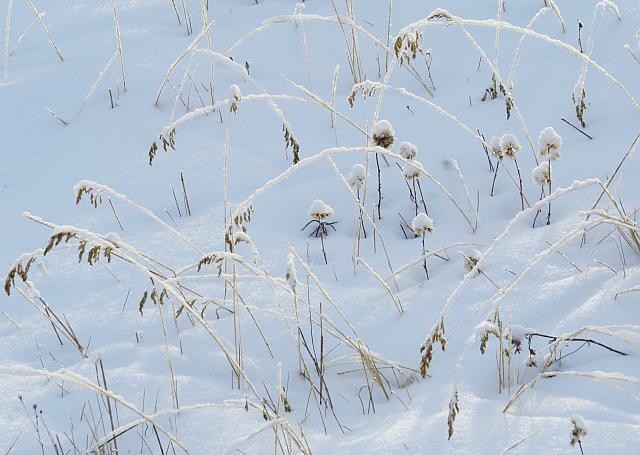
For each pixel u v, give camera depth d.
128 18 11.87
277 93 10.20
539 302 6.19
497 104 9.38
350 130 9.48
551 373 4.94
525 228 7.36
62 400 5.88
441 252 7.28
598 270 6.43
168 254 7.69
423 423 5.13
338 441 5.20
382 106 9.79
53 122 10.07
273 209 8.30
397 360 6.01
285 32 11.32
